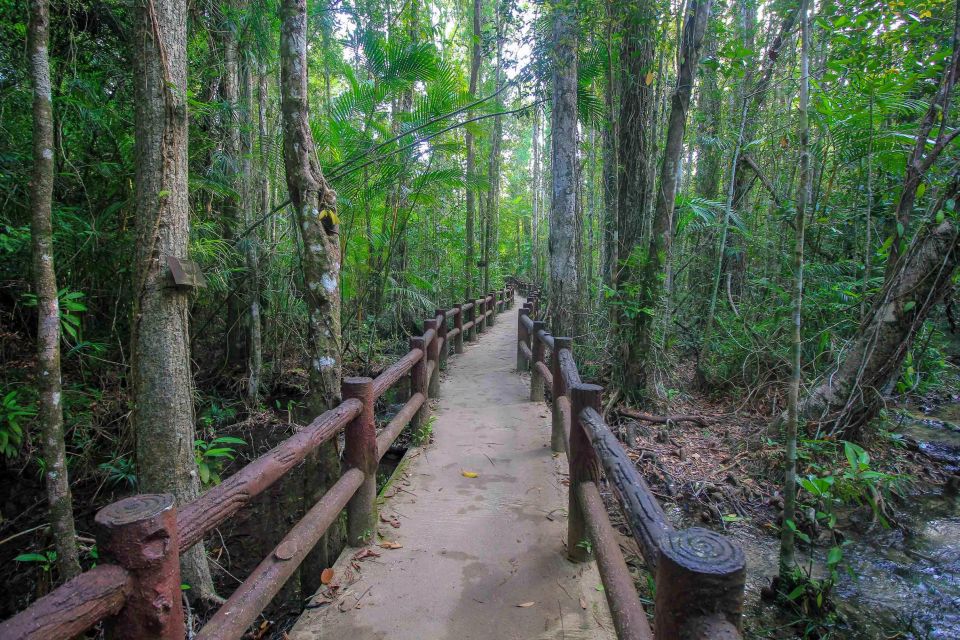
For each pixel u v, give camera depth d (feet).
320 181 10.74
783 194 21.57
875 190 18.81
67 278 15.76
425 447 14.78
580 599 8.10
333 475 10.52
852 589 10.61
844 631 9.44
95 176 16.08
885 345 14.26
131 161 16.07
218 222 20.48
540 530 10.18
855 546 12.01
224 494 4.83
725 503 13.73
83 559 11.32
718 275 20.30
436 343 19.89
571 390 8.73
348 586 8.46
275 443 19.49
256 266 21.15
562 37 20.88
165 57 8.84
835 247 20.51
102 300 17.30
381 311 31.09
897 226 13.91
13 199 13.62
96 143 15.88
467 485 12.25
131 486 15.16
